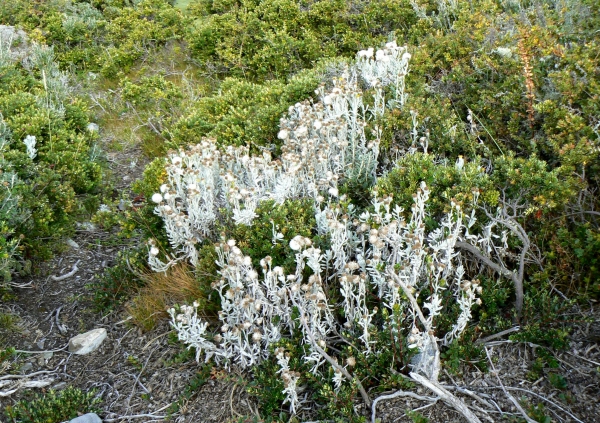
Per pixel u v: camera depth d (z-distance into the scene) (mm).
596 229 940
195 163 1201
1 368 975
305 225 1043
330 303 917
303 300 869
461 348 814
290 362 847
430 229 988
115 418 876
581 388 758
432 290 906
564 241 910
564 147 991
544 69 1261
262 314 886
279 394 810
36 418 864
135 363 962
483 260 886
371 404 791
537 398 758
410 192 1013
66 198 1352
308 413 810
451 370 803
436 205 995
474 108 1313
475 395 770
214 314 1002
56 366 993
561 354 807
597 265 881
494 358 821
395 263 894
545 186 938
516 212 997
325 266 957
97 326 1072
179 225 1030
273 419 805
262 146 1413
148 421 859
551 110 1110
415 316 848
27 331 1068
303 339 864
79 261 1265
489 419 742
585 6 1370
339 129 1205
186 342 885
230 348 878
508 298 923
